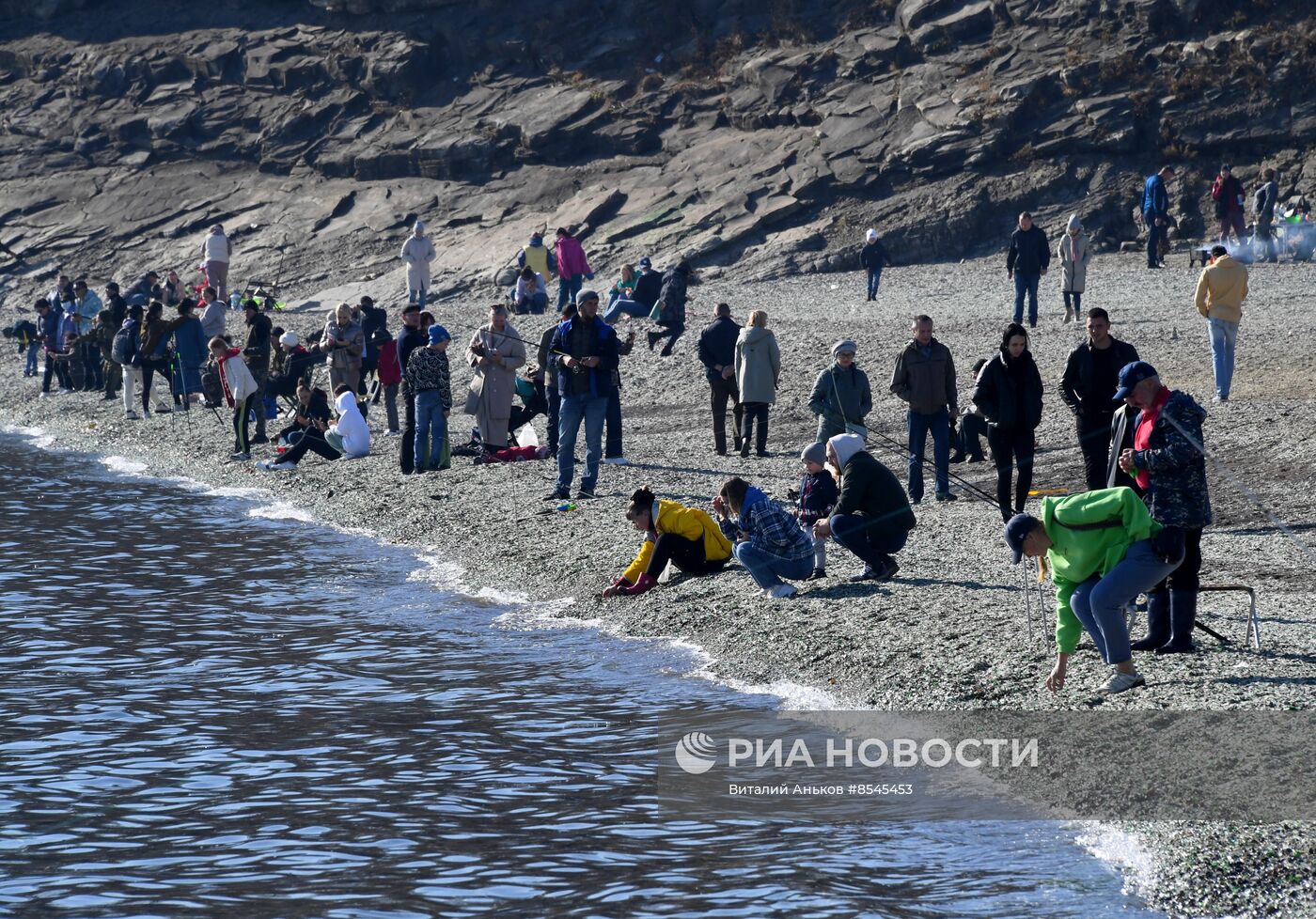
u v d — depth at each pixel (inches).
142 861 1120.2
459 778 1302.9
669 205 6555.1
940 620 1663.4
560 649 1756.9
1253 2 6225.4
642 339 4426.7
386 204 7263.8
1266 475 2331.4
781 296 5324.8
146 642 1812.3
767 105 6934.1
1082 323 4015.8
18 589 2108.8
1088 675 1429.6
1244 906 1011.3
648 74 7381.9
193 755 1371.8
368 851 1136.2
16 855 1132.5
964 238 6072.8
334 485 2886.3
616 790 1269.7
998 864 1095.6
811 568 1863.9
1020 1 6702.8
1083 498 1332.4
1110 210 5944.9
